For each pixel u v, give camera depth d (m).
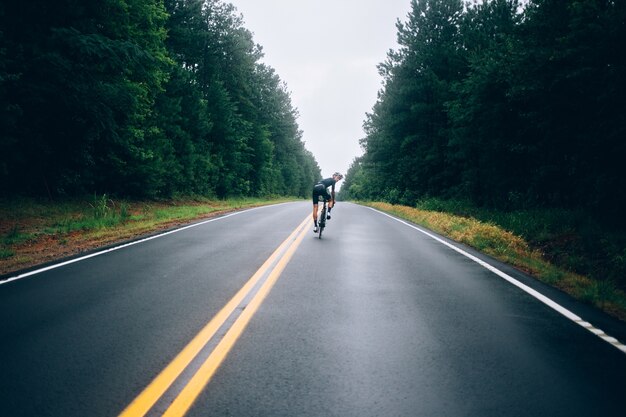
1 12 12.67
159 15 21.91
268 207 26.94
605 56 12.08
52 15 14.48
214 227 13.84
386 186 43.72
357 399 2.94
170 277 6.60
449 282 6.59
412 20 31.81
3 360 3.50
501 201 20.78
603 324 4.69
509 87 17.23
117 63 15.12
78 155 16.78
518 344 4.02
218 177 34.31
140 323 4.46
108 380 3.17
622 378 3.32
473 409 2.82
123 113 17.83
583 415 2.77
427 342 4.04
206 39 35.75
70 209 15.37
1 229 11.42
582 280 7.08
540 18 15.62
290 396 2.97
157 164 21.33
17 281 6.31
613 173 12.62
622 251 10.10
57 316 4.67
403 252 9.37
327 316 4.77
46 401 2.85
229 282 6.29
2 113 12.78
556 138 15.21
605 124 12.44
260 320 4.60
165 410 2.76
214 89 35.66
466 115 20.66
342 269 7.34
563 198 16.78
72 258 8.20
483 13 25.72
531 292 6.05
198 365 3.45
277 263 7.73
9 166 14.45
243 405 2.84
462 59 28.12
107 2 16.06
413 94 31.48
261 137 49.03
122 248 9.41
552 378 3.30
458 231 12.77
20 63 13.30
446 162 29.47
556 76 13.73
